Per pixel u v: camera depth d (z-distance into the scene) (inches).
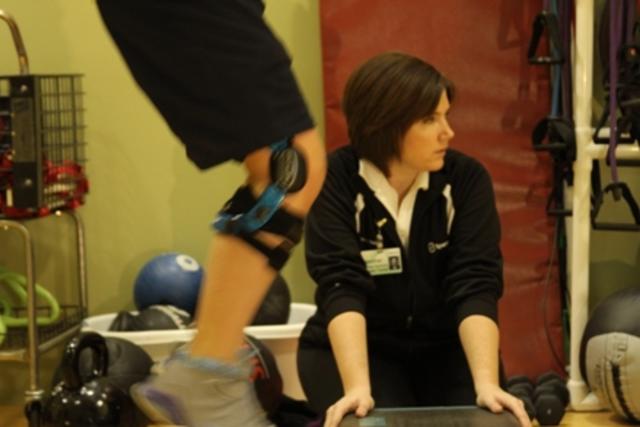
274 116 81.2
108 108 218.2
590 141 196.4
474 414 127.2
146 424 173.0
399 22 207.9
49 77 201.3
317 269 143.3
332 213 145.3
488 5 207.2
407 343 149.3
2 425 205.9
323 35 208.2
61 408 163.8
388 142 141.2
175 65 81.4
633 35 192.5
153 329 191.5
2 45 217.0
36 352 187.2
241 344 86.4
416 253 146.1
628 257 215.6
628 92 193.2
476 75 207.8
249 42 80.8
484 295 140.9
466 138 208.1
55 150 212.7
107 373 171.2
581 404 199.0
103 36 216.8
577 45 195.8
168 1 80.4
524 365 206.4
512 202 207.5
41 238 219.6
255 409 87.7
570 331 206.8
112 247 220.1
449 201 146.1
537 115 207.0
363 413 126.8
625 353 184.4
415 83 137.9
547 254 207.3
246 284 82.8
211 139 82.0
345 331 135.9
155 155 218.7
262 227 82.3
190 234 219.9
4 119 187.2
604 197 212.7
